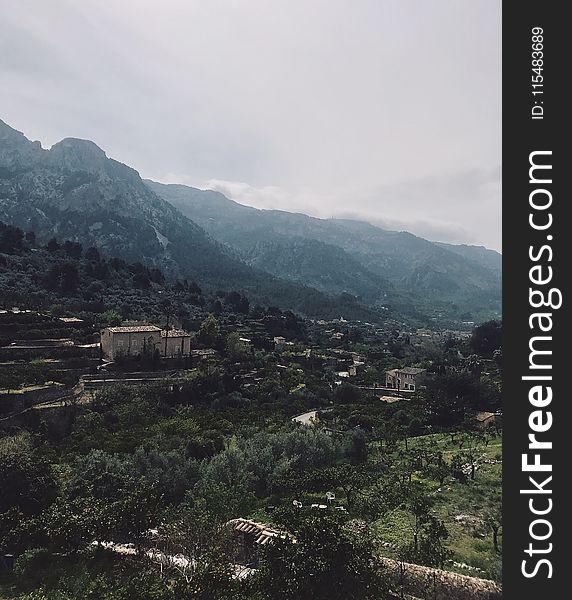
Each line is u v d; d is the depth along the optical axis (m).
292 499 43.47
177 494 44.28
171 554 28.73
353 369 130.50
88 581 25.30
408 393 106.19
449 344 179.12
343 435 62.72
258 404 87.25
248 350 117.38
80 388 79.69
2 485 34.84
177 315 140.62
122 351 91.50
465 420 79.00
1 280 120.31
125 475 44.25
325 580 19.03
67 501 35.81
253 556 28.39
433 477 46.25
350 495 41.94
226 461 48.44
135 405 72.56
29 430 63.50
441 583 23.62
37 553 28.31
